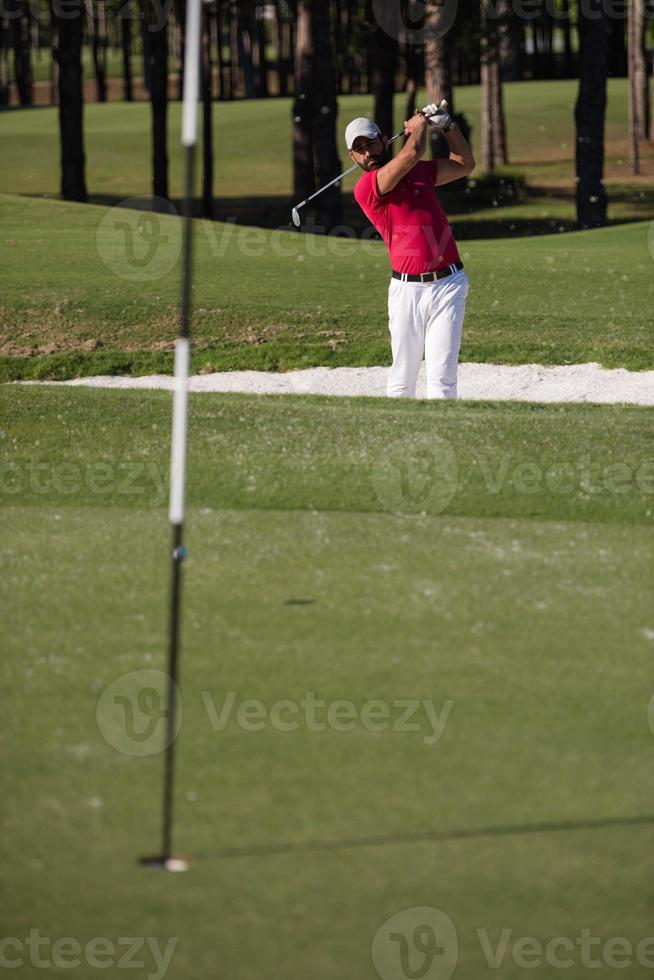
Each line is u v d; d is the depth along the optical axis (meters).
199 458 25.11
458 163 29.34
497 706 13.81
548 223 104.50
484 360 42.16
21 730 13.27
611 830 11.29
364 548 19.56
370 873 10.66
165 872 10.68
